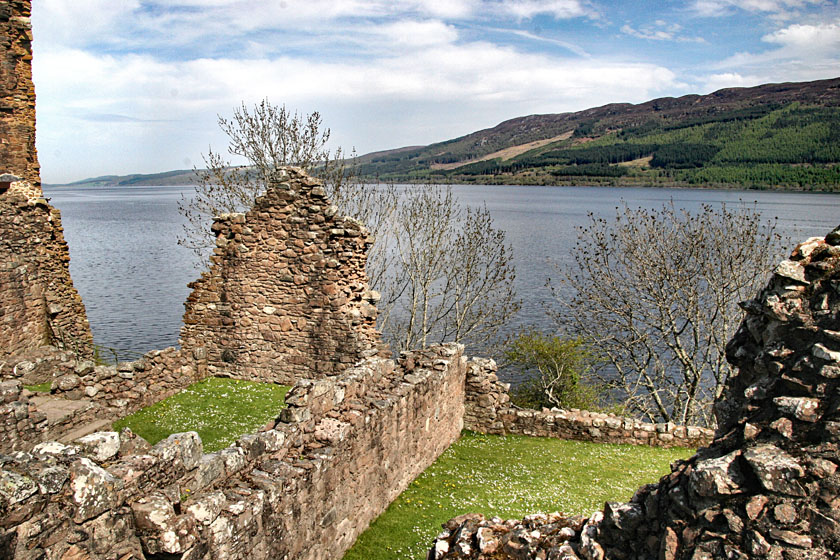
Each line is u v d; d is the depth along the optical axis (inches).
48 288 899.4
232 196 1249.4
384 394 505.7
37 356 676.1
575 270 2677.2
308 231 715.4
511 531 297.7
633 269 1240.8
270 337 735.7
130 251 3905.0
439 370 635.5
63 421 503.2
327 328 716.0
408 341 1331.2
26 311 844.6
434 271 1437.0
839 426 208.7
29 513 204.5
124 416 601.0
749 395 241.9
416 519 471.8
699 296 1256.2
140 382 633.0
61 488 216.8
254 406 645.9
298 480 345.7
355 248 728.3
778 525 205.2
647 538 245.8
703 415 1210.6
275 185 719.1
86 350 952.9
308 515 358.3
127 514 243.0
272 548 320.2
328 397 426.6
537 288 2345.0
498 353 1392.7
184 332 763.4
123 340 1825.8
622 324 1224.2
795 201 5876.0
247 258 735.1
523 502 519.8
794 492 206.8
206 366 756.6
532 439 725.9
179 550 249.1
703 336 1381.6
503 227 4566.9
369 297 757.3
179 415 610.9
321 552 377.7
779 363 235.3
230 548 282.8
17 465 216.5
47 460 224.5
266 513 312.8
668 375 1359.5
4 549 195.5
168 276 2960.1
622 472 620.1
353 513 427.5
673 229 1371.8
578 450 689.0
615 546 257.6
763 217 3110.2
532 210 6343.5
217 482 308.3
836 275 231.9
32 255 864.9
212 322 753.6
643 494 263.7
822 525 199.3
